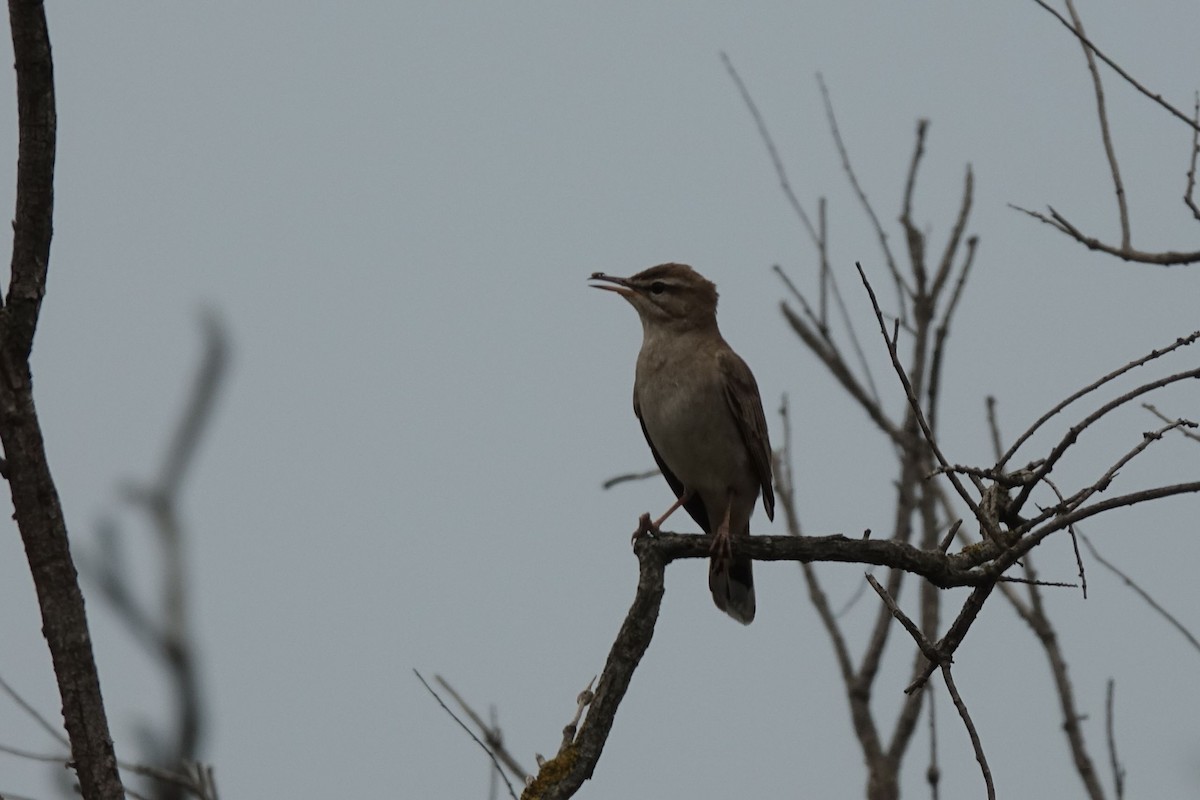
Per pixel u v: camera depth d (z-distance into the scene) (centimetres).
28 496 768
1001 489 955
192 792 986
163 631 1295
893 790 1255
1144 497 855
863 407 1375
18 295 761
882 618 1312
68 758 979
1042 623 1220
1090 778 1156
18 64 741
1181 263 1001
